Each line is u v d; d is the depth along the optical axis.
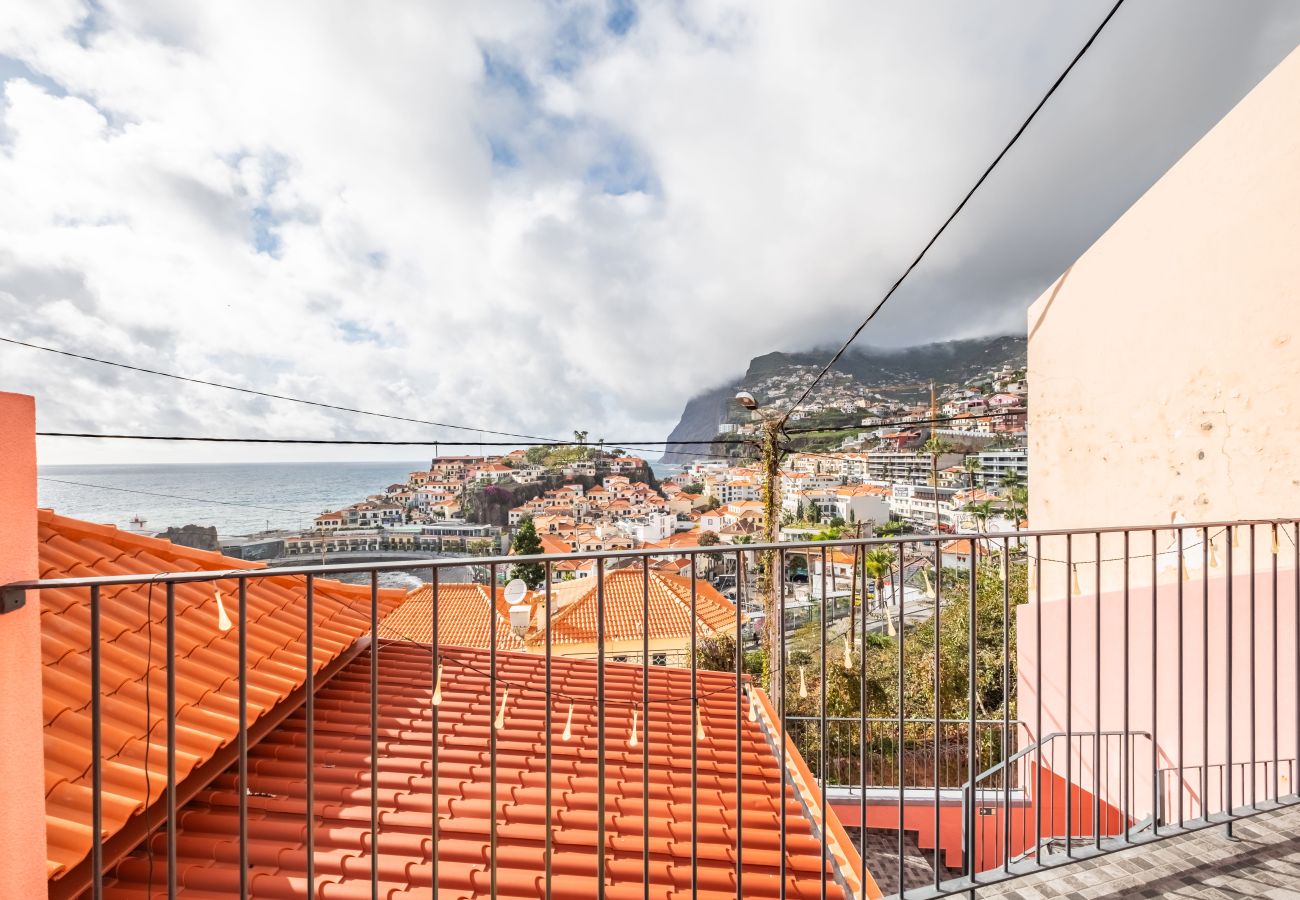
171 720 1.43
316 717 3.84
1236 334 3.92
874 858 6.51
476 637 17.30
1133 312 4.82
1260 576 3.65
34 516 1.50
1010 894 2.01
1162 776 4.27
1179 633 2.27
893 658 13.16
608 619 17.83
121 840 2.33
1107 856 2.19
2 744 1.42
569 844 2.86
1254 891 1.98
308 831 1.56
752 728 4.60
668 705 4.87
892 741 9.37
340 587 4.84
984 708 12.20
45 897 1.52
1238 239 3.91
